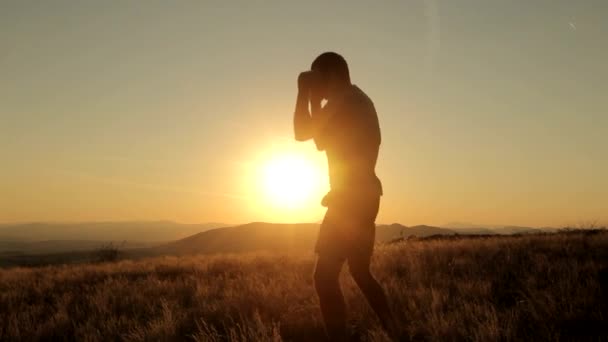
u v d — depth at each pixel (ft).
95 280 36.58
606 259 27.09
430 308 17.10
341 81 12.60
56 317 20.16
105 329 18.17
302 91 12.35
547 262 25.79
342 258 12.09
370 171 12.16
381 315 13.00
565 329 13.65
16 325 18.69
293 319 17.17
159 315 20.48
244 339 14.48
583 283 19.58
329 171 12.47
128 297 24.63
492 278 22.97
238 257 51.34
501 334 13.24
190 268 41.81
